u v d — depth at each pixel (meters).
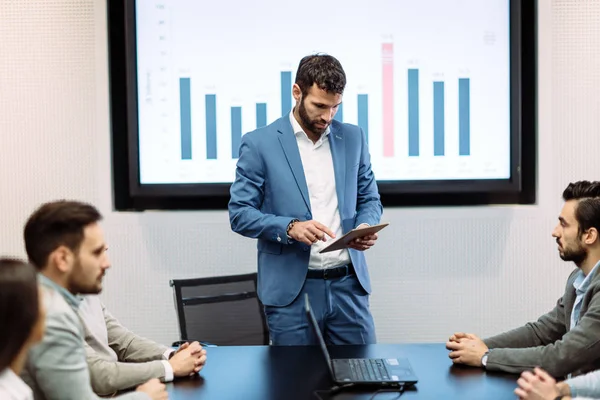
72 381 1.94
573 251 2.41
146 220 4.09
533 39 4.12
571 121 4.14
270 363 2.41
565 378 2.36
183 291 3.41
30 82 4.05
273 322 2.99
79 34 4.03
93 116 4.06
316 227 2.78
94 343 2.32
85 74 4.05
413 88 4.05
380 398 2.05
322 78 2.86
